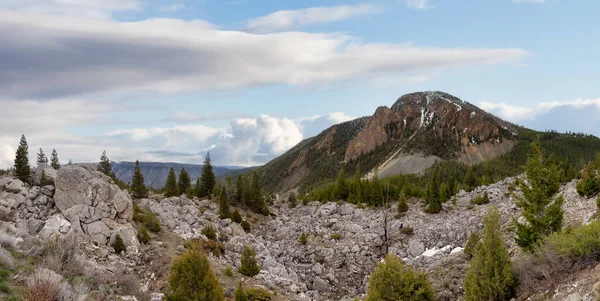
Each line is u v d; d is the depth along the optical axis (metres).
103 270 28.83
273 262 43.91
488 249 23.53
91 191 38.91
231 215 58.72
